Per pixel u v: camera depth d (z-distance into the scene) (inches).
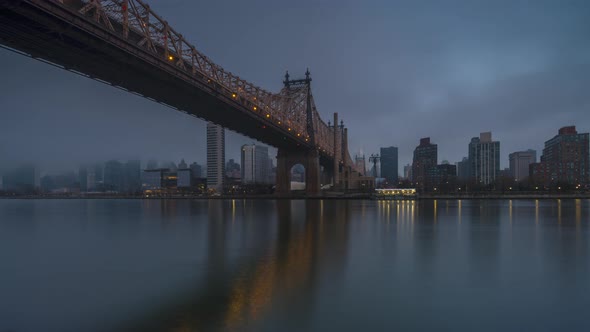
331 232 1385.3
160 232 1412.4
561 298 586.9
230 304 553.6
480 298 585.0
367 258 874.8
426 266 794.2
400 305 551.8
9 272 753.6
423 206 3486.7
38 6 1353.3
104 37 1670.8
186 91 2541.8
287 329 466.3
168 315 510.6
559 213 2461.9
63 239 1245.7
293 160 5615.2
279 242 1128.8
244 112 3262.8
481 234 1321.4
